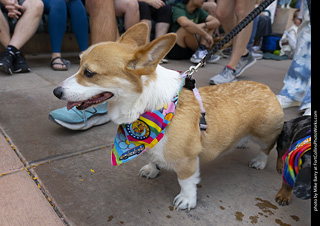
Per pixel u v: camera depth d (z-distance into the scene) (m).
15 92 3.89
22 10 4.82
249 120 2.19
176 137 1.77
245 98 2.21
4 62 4.47
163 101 1.73
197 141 1.86
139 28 2.04
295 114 3.76
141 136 1.76
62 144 2.71
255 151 2.86
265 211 1.97
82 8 5.29
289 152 1.77
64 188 2.08
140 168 2.43
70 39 6.94
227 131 2.06
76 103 1.77
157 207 1.96
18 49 4.82
